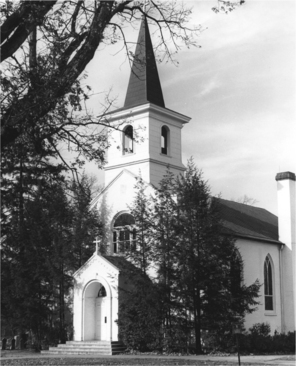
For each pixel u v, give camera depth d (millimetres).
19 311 36188
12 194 39500
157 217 32844
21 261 37219
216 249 30719
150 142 39906
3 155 16109
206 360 25312
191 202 31203
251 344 31484
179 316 31266
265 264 41906
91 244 38469
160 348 31469
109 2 14750
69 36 14703
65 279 37281
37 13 13594
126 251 32938
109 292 34562
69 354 32625
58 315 38250
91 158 17156
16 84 14352
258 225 45531
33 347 37125
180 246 30828
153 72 42125
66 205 37906
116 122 41469
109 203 40156
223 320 30172
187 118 42969
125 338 32469
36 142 16078
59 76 14375
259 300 39719
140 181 36344
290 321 42281
